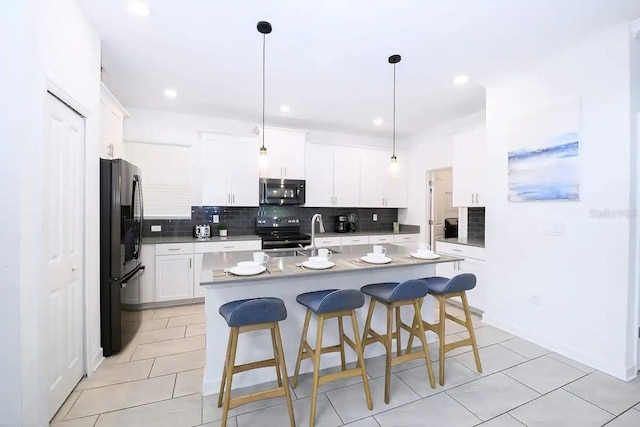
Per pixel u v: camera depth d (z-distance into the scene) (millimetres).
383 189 5285
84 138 2117
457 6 1922
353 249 3082
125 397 1949
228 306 1851
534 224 2750
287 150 4484
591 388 2064
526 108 2809
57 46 1701
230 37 2293
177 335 2920
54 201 1748
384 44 2391
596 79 2295
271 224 4766
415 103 3740
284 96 3529
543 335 2684
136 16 2041
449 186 5441
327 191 4863
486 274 3221
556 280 2580
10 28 1402
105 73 2930
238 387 2104
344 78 3018
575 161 2412
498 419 1767
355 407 1882
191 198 4230
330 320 2398
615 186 2201
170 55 2574
